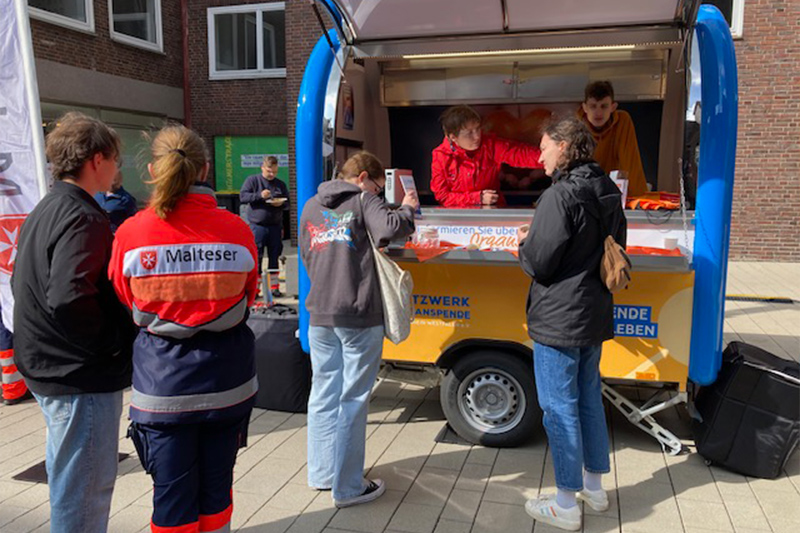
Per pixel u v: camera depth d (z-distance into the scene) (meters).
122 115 12.37
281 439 3.85
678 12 3.41
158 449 2.11
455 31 3.81
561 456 2.84
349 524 2.92
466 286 3.60
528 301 2.90
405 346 3.75
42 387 2.16
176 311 2.07
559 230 2.62
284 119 13.70
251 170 14.15
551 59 4.55
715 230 3.28
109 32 11.78
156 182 2.07
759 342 5.89
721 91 3.24
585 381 2.92
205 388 2.11
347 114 4.35
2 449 3.78
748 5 9.50
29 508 3.12
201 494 2.22
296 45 11.91
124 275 2.06
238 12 13.57
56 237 2.08
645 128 4.79
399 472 3.39
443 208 3.97
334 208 2.99
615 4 3.39
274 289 7.79
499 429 3.66
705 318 3.31
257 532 2.86
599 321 2.77
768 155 9.79
